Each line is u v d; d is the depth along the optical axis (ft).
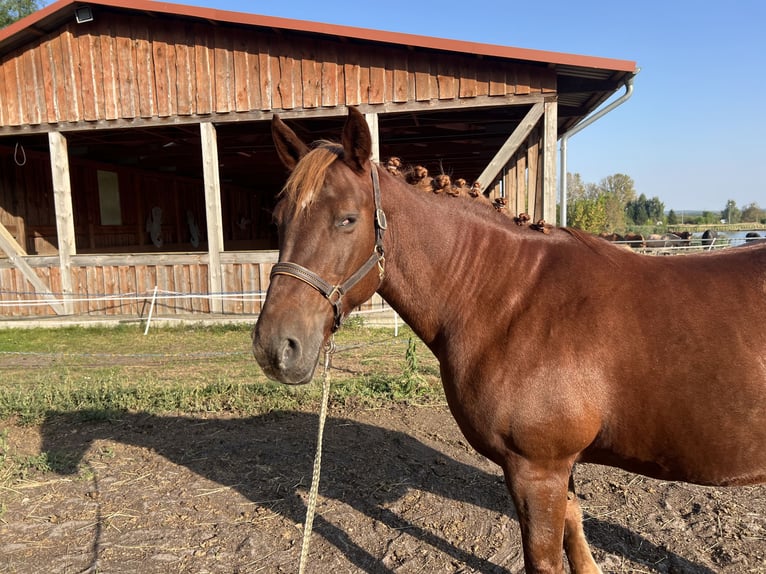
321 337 6.20
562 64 25.03
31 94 31.94
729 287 6.35
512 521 10.35
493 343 6.66
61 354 24.77
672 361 6.05
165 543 9.80
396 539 9.82
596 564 8.31
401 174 7.61
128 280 33.27
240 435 14.70
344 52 28.66
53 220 41.81
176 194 56.08
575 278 6.69
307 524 7.25
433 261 7.04
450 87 27.76
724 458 6.09
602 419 6.35
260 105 29.81
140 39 30.53
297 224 6.23
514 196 30.45
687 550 9.32
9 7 76.43
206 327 31.58
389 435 14.43
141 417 16.19
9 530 10.23
